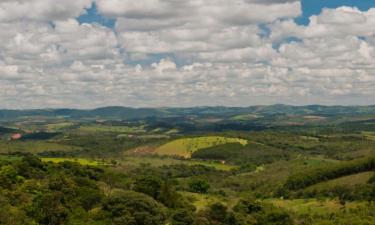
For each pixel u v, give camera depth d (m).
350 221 189.62
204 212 186.50
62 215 149.88
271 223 195.88
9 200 155.62
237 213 192.25
